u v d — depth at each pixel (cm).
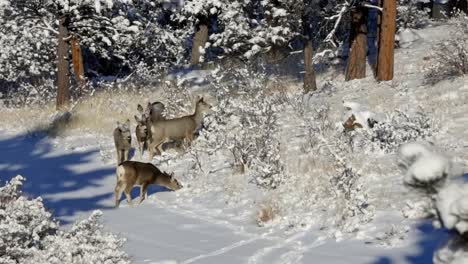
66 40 5653
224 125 3822
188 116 3691
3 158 4041
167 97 4681
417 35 5603
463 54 4012
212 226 2227
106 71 8012
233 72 4650
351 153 2766
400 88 4112
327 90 4594
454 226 252
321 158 2747
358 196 2020
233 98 4231
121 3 5872
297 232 1984
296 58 5872
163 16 7431
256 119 3325
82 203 2791
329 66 5584
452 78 3925
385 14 4447
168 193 2870
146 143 4059
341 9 4659
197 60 7181
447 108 3362
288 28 5103
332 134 3098
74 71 5981
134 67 6825
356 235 1800
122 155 3694
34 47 6469
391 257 1532
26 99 6175
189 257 1808
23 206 1891
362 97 4162
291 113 4012
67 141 4447
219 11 6844
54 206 2730
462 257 259
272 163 2697
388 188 2212
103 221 2406
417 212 1850
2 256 1667
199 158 3444
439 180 262
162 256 1834
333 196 2203
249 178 2819
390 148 2778
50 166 3731
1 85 7238
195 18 7119
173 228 2233
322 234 1900
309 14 4862
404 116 3080
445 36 5450
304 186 2423
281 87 4691
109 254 1755
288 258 1691
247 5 6191
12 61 6550
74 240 1816
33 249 1719
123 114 4984
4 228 1697
